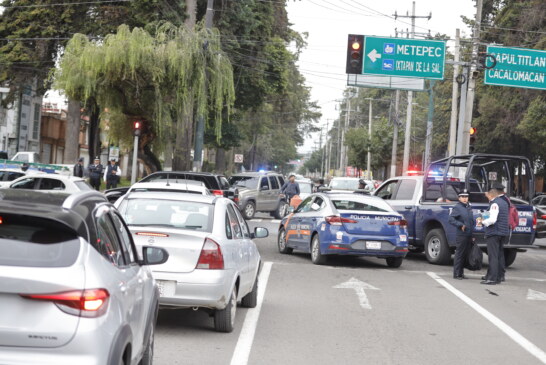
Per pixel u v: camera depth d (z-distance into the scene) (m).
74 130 49.91
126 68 35.44
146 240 11.06
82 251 5.82
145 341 7.80
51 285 5.50
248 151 102.44
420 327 13.14
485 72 39.28
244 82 56.62
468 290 18.23
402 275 20.59
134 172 35.19
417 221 24.38
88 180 40.97
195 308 11.40
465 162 25.09
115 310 5.99
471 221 20.17
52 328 5.50
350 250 21.17
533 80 39.28
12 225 5.85
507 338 12.47
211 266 11.07
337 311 14.41
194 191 17.28
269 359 10.25
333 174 156.62
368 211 21.58
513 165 25.36
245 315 13.52
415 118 106.94
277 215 43.41
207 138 67.00
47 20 46.94
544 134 52.78
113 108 37.62
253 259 13.67
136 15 45.97
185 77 36.75
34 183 23.11
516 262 26.88
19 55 46.78
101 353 5.63
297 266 21.38
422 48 40.03
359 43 34.81
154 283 8.46
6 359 5.47
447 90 77.69
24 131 68.94
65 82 36.00
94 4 46.81
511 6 60.16
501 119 59.50
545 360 10.94
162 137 40.56
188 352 10.46
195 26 40.12
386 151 99.31
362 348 11.23
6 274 5.47
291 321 13.16
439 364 10.38
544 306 16.31
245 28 54.44
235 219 13.08
